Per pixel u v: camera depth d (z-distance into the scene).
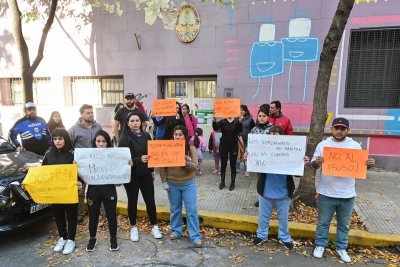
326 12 6.65
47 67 9.09
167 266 3.35
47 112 9.34
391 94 6.69
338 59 6.71
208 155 8.27
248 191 5.47
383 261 3.42
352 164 3.19
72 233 3.67
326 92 4.41
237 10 7.25
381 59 6.63
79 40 8.69
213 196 5.22
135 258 3.51
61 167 3.45
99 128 4.67
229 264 3.38
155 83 8.16
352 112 6.79
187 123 6.36
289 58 7.02
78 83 9.20
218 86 7.62
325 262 3.41
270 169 3.50
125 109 5.55
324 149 3.26
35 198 3.42
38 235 4.12
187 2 7.56
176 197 3.79
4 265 3.39
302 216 4.32
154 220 4.00
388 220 4.21
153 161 3.59
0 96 9.90
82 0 8.47
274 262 3.41
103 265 3.37
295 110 7.12
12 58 9.38
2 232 3.55
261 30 7.14
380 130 6.66
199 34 7.61
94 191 3.60
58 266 3.35
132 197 3.86
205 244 3.85
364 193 5.30
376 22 6.44
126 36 8.23
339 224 3.44
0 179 3.70
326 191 3.36
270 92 7.27
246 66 7.36
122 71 8.41
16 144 5.02
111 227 3.65
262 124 4.37
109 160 3.56
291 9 6.87
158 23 7.89
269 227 4.02
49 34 8.91
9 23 9.18
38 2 8.84
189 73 7.83
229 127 5.41
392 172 6.59
